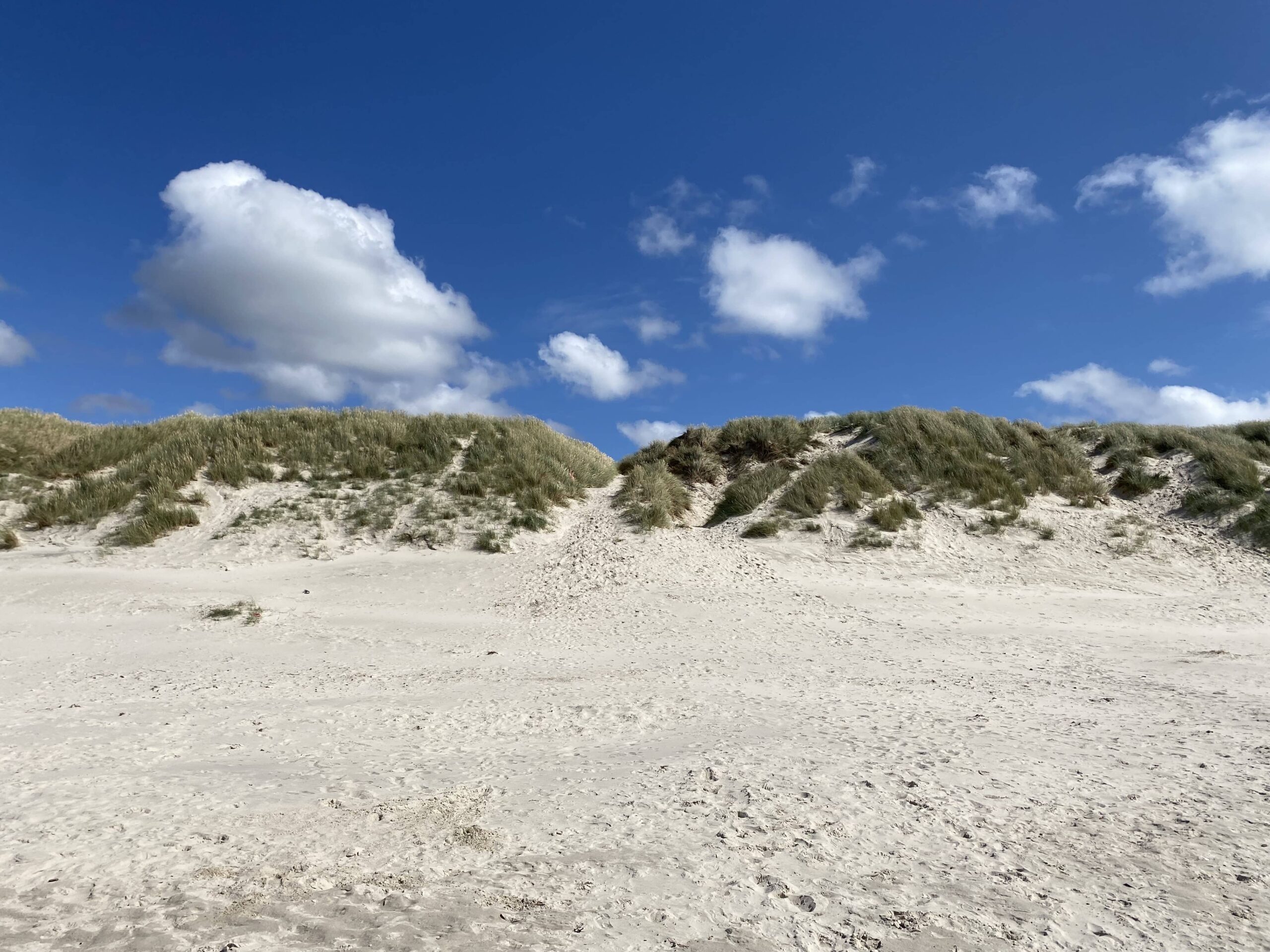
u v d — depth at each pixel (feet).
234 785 17.76
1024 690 28.04
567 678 31.71
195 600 47.14
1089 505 65.72
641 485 71.72
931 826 14.88
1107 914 11.44
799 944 10.52
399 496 67.15
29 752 20.57
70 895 11.89
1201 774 17.81
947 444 73.51
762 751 20.33
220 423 77.36
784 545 60.34
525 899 11.79
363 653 37.55
